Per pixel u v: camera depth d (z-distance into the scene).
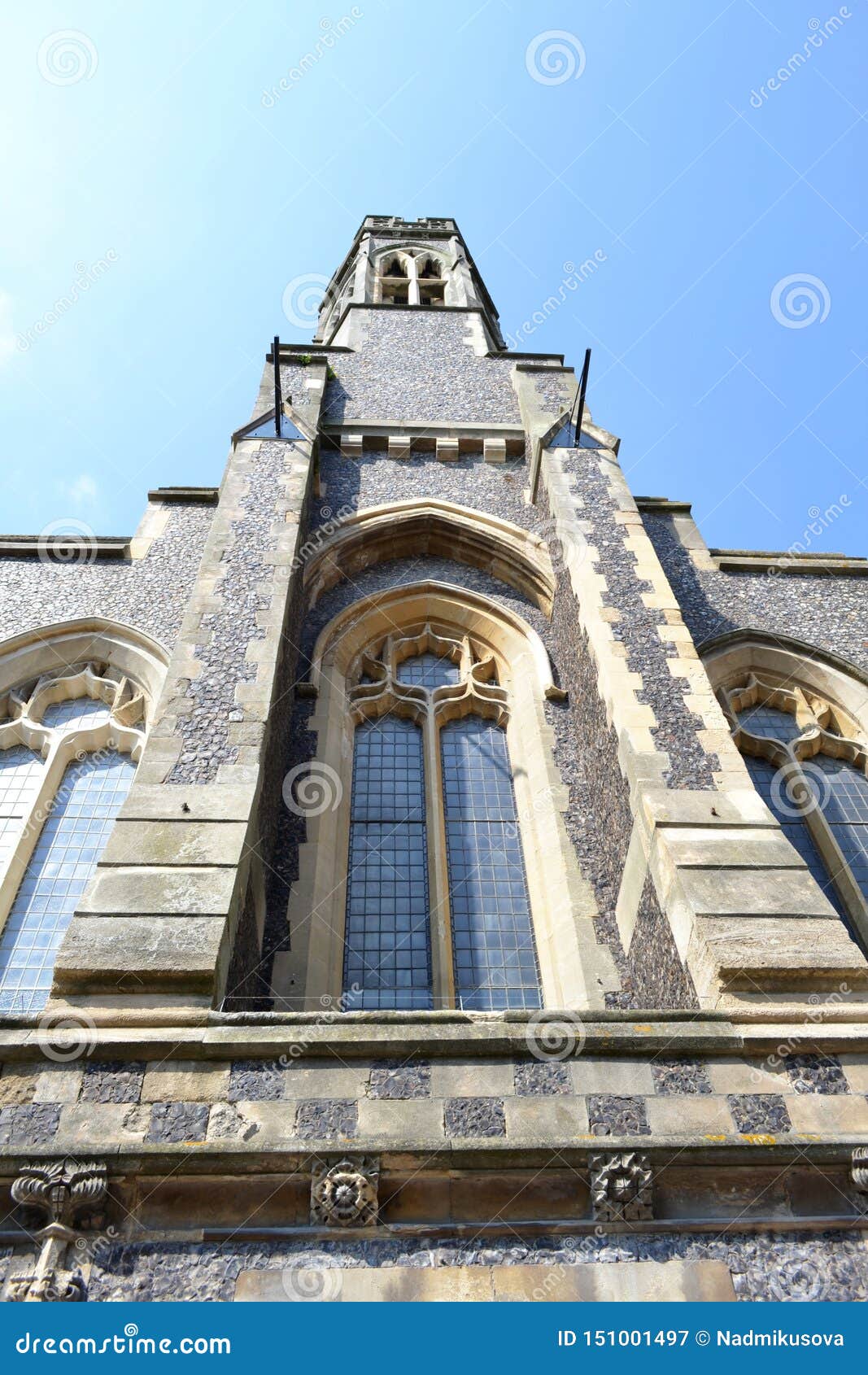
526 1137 5.85
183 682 9.22
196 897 7.08
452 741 11.59
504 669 12.47
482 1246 5.49
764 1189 5.79
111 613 12.46
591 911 9.21
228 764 8.36
